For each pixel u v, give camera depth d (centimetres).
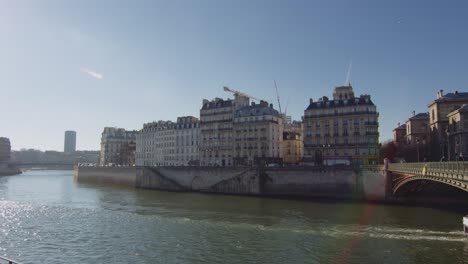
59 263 3591
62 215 6259
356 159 11138
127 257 3756
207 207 7200
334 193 8819
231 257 3700
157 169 12362
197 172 11300
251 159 12812
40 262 3622
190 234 4700
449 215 5803
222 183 10675
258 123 12825
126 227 5188
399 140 12975
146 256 3784
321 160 11544
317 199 8638
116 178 14700
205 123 14112
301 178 9375
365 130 11175
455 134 8488
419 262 3375
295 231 4750
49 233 4859
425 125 11356
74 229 5097
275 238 4416
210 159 13775
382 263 3384
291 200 8475
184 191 11294
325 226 5041
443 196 7131
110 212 6556
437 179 4638
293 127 16975
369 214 6034
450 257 3491
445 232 4522
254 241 4294
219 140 13662
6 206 7431
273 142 12938
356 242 4125
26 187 12656
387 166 7550
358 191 8362
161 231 4903
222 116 13750
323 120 11775
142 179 12762
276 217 5875
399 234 4444
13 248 4141
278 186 9688
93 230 5019
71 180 17788
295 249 3919
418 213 6053
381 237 4309
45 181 16688
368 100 11331
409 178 6175
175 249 4019
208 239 4428
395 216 5781
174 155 16362
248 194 10056
